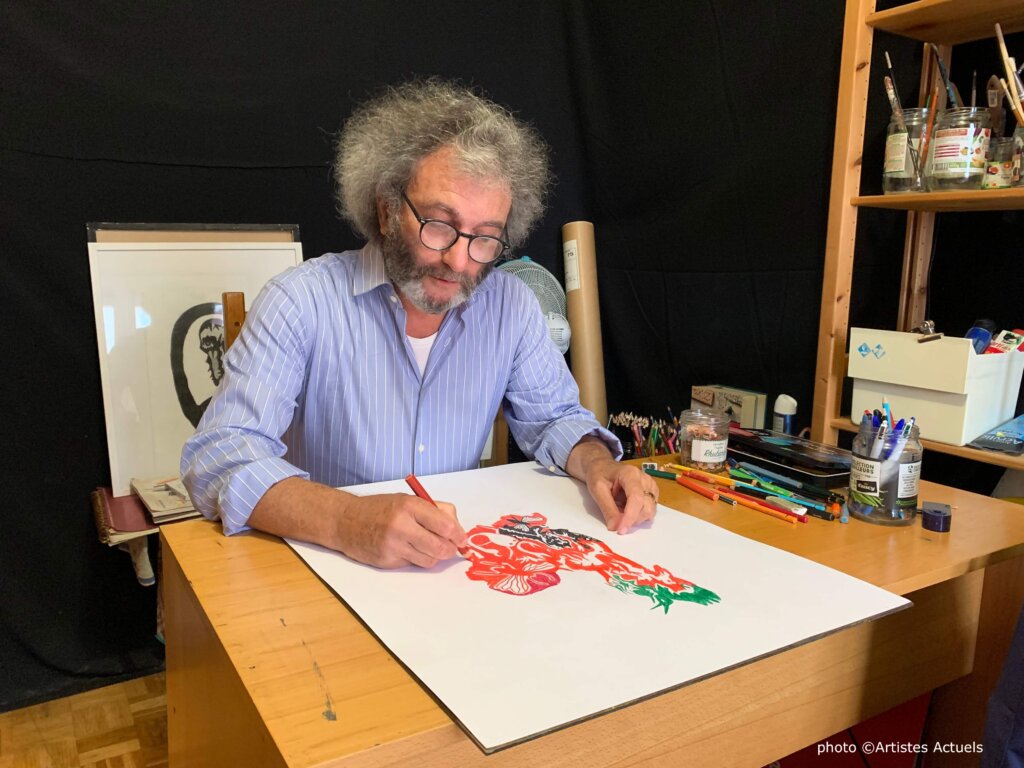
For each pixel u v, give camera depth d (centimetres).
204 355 191
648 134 226
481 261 104
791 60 184
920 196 137
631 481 97
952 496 108
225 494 87
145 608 198
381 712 53
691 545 86
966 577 100
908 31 147
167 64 186
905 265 162
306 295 108
